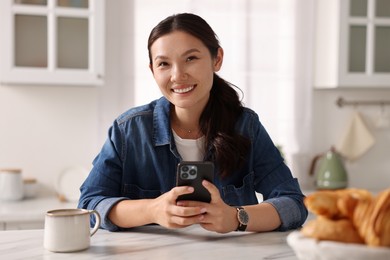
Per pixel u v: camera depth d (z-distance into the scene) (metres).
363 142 3.31
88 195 1.48
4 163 2.93
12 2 2.60
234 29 3.16
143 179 1.57
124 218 1.35
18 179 2.76
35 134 2.96
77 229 1.13
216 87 1.57
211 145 1.54
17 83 2.74
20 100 2.94
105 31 3.01
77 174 2.90
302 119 3.24
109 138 1.56
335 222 0.85
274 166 1.61
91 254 1.10
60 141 2.98
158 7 3.06
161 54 1.39
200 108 1.54
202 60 1.40
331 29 3.06
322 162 3.16
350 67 3.04
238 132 1.58
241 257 1.07
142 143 1.55
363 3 3.03
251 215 1.34
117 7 3.02
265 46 3.20
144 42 3.04
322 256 0.82
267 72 3.21
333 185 3.09
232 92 1.59
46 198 2.86
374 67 3.07
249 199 1.61
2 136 2.92
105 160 1.53
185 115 1.54
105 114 3.03
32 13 2.62
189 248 1.16
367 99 3.38
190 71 1.38
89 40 2.71
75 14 2.67
